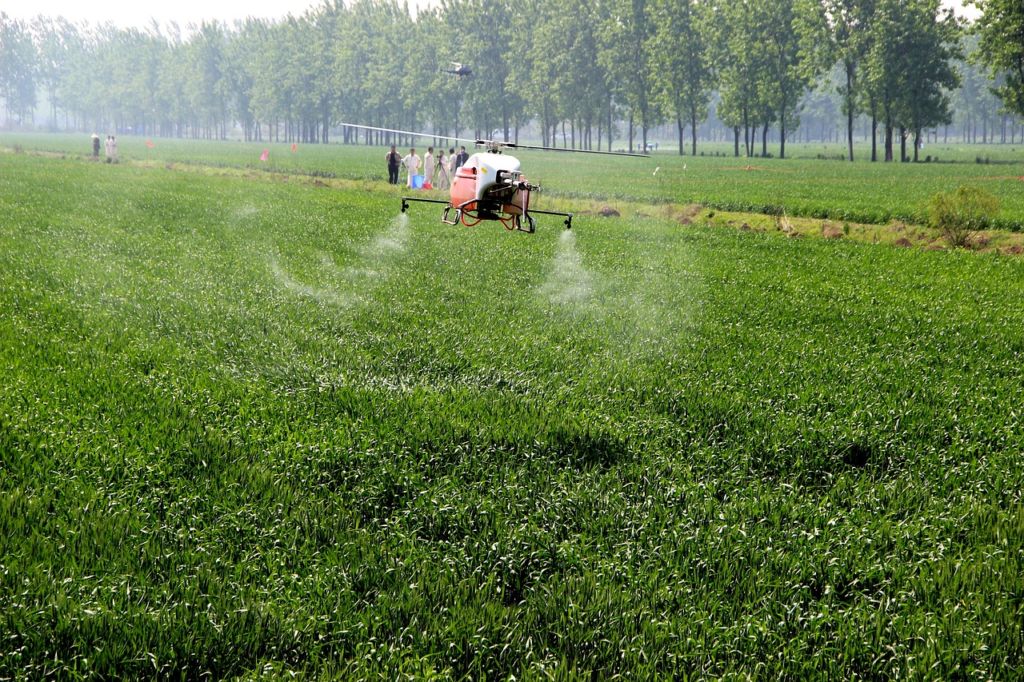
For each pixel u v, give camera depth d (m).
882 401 14.67
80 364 15.01
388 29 176.25
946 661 7.39
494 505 10.20
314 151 132.38
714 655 7.51
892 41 105.88
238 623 7.59
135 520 9.37
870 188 63.81
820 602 8.30
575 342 18.19
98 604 7.59
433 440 12.14
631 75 135.12
